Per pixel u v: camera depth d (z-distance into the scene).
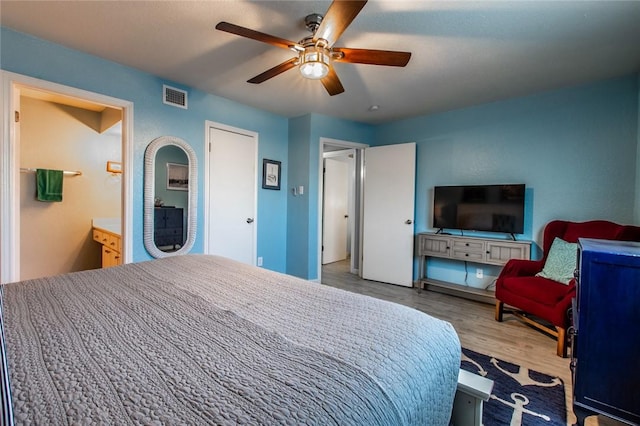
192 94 3.17
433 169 3.98
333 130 4.18
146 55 2.48
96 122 3.80
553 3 1.73
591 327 1.46
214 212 3.43
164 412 0.58
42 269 3.46
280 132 4.13
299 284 1.42
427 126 4.04
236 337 0.89
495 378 1.90
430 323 1.04
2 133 2.11
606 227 2.54
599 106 2.84
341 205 5.94
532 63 2.48
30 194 3.37
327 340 0.88
